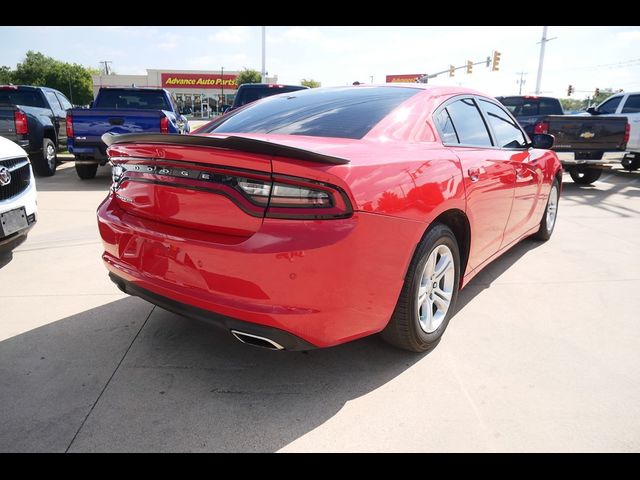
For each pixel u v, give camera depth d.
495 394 2.33
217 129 2.98
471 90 3.46
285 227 1.91
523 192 3.77
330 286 1.95
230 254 1.94
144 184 2.29
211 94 68.25
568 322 3.11
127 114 7.87
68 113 7.85
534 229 4.52
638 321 3.14
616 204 7.23
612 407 2.23
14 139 8.34
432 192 2.38
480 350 2.74
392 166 2.19
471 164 2.81
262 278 1.91
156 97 10.06
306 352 2.70
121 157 2.44
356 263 1.98
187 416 2.14
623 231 5.55
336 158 1.91
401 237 2.19
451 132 2.97
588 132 8.29
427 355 2.68
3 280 3.68
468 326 3.04
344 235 1.92
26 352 2.64
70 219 5.62
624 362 2.63
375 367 2.56
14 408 2.16
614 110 11.13
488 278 3.93
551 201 4.93
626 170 11.99
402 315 2.43
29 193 3.93
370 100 2.85
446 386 2.39
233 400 2.26
